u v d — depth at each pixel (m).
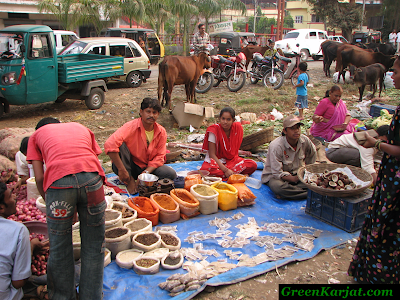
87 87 8.85
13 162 4.86
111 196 4.03
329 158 4.93
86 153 2.44
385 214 2.46
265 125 8.05
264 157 6.04
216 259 3.12
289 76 13.69
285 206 4.27
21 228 2.36
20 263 2.34
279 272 3.03
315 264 3.15
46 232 3.20
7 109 8.59
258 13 50.53
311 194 3.97
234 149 4.93
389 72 13.52
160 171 4.41
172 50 23.36
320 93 11.77
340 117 5.68
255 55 12.79
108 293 2.70
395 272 2.55
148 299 2.64
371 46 18.00
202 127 8.09
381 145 2.48
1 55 7.75
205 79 11.38
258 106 9.84
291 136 4.23
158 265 2.96
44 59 8.00
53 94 8.38
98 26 19.12
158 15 20.62
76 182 2.30
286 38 22.16
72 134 2.50
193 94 9.79
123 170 4.07
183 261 3.08
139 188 4.09
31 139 2.56
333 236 3.54
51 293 2.44
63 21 18.44
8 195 2.38
